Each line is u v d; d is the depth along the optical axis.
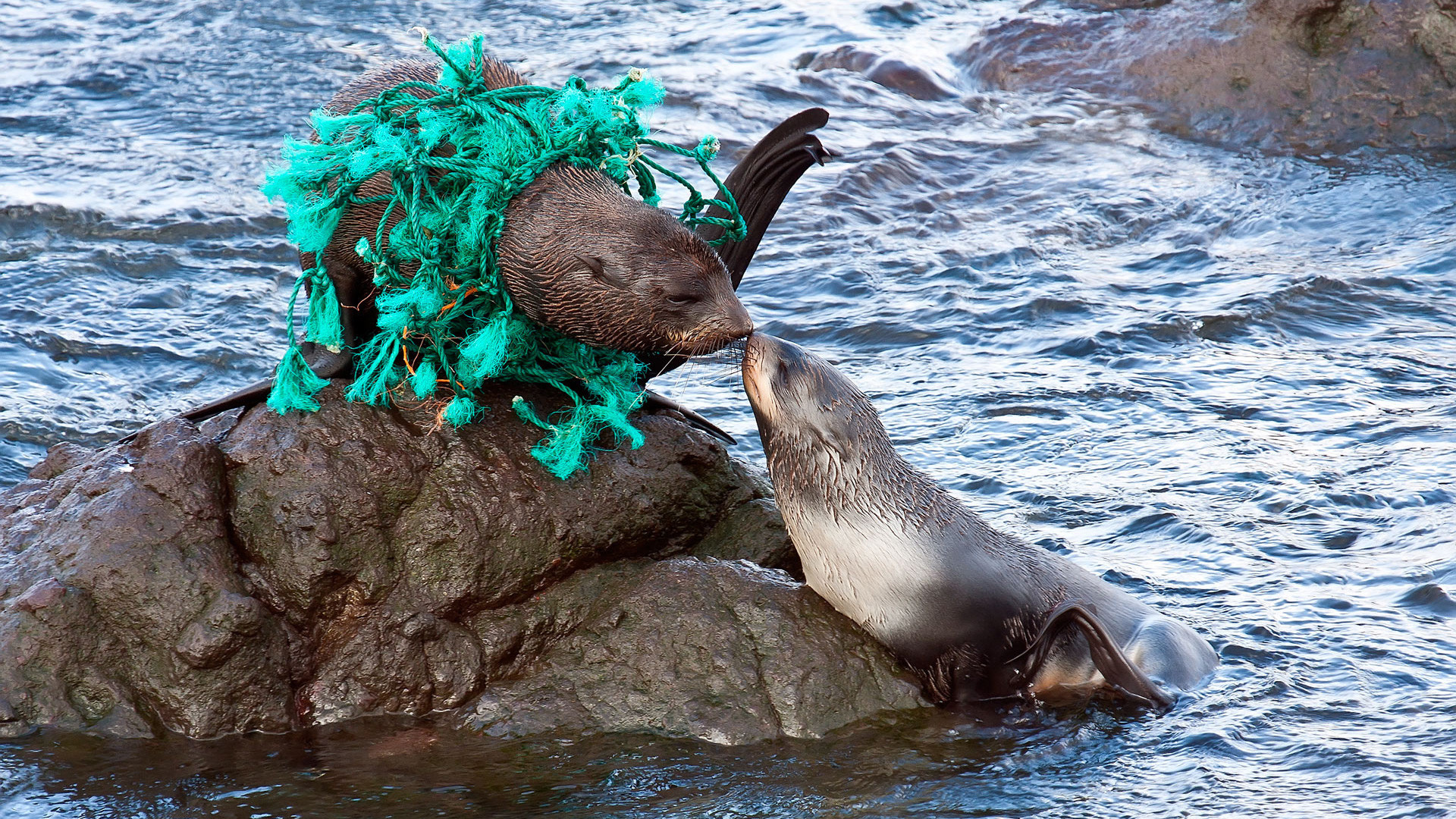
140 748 19.80
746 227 23.11
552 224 19.42
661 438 23.22
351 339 21.66
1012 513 29.52
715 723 20.61
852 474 22.27
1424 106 61.53
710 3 79.31
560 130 19.94
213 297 41.59
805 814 18.62
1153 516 28.89
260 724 20.36
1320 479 30.42
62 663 19.98
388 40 70.56
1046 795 19.08
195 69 64.12
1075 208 52.69
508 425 22.08
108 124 56.69
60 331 38.00
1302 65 63.56
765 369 22.52
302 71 64.75
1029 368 38.12
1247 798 18.86
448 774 19.48
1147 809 18.66
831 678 21.23
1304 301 42.91
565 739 20.44
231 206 48.78
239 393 22.11
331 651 20.97
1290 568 26.42
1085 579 23.64
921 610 22.08
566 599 21.92
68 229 45.88
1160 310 42.22
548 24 75.25
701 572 22.05
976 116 63.75
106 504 20.72
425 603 21.11
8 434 31.67
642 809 18.70
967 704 21.92
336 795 18.89
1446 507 28.70
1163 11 68.44
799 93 64.19
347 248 20.67
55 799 18.58
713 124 59.53
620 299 19.28
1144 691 21.61
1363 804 18.58
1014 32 69.62
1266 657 23.09
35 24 69.50
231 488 21.02
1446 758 19.70
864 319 41.97
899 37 73.19
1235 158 59.59
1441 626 24.02
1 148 52.69
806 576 22.86
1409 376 36.97
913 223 50.72
